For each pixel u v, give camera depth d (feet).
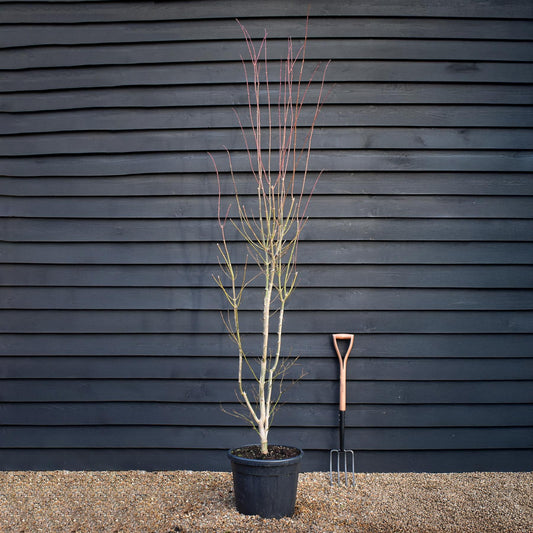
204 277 9.87
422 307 9.80
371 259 9.79
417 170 9.80
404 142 9.82
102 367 9.91
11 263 9.96
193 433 9.89
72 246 9.95
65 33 9.98
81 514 8.04
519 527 7.71
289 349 9.82
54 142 10.02
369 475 9.65
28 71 10.04
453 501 8.55
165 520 7.77
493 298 9.82
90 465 9.91
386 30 9.81
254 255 9.84
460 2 9.80
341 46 9.82
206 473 9.72
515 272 9.84
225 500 8.43
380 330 9.80
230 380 9.87
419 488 9.07
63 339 9.94
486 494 8.82
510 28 9.81
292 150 9.83
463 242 9.82
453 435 9.80
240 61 9.87
